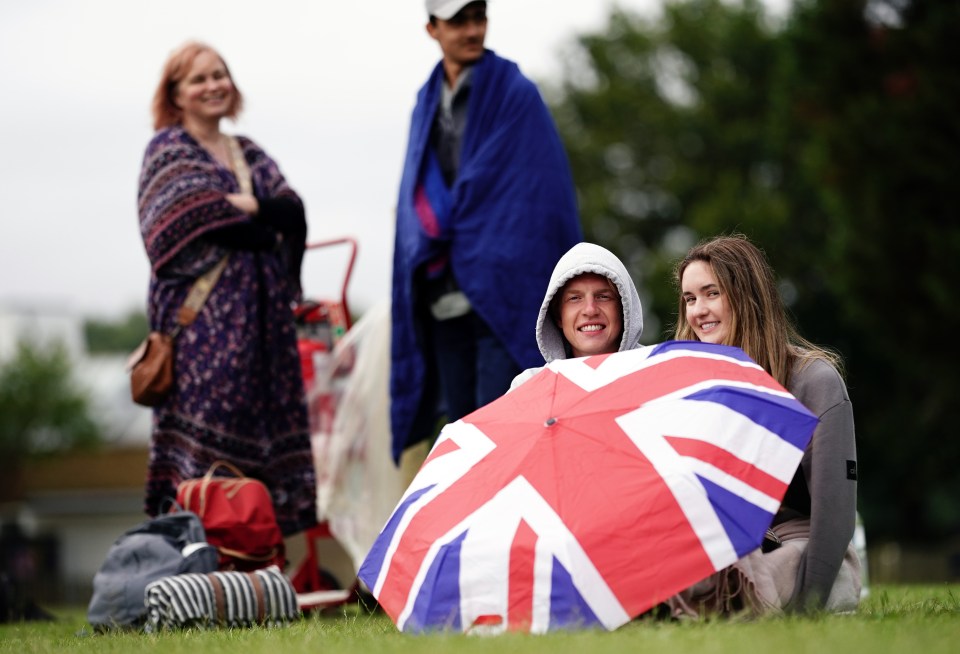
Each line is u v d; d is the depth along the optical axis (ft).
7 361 498.28
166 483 72.02
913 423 307.37
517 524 40.86
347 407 79.66
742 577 43.27
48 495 477.36
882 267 242.78
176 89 75.61
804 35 260.62
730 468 40.32
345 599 74.64
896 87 245.45
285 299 74.64
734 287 50.37
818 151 253.44
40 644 47.39
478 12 72.02
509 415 44.78
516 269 69.36
